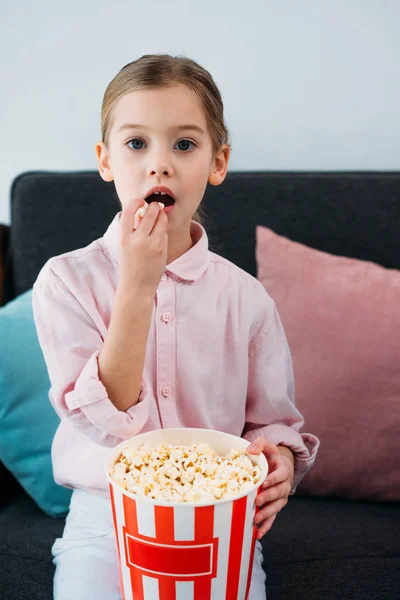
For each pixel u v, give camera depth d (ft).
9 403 3.89
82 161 5.37
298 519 3.80
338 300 4.15
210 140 2.97
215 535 2.13
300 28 5.08
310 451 3.38
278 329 3.46
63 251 4.78
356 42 5.06
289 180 4.75
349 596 2.98
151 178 2.76
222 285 3.30
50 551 3.40
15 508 4.05
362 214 4.68
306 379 4.06
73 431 3.30
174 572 2.18
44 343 3.00
